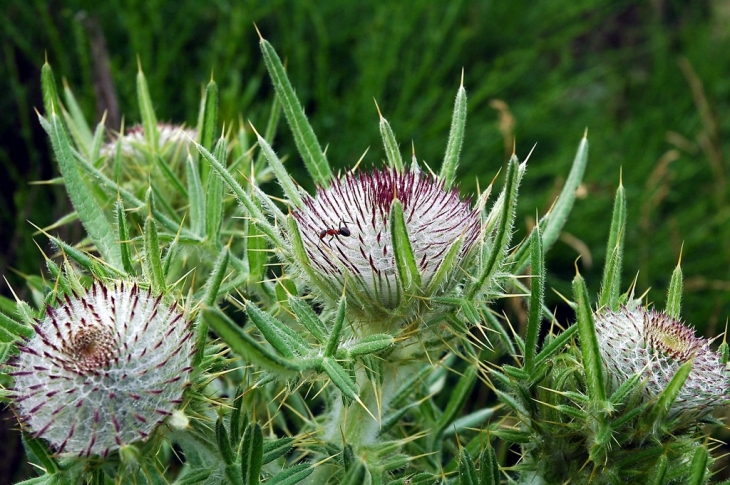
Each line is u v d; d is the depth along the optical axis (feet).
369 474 0.93
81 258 0.92
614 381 0.92
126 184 1.24
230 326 0.73
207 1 2.53
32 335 0.88
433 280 0.90
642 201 2.57
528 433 0.96
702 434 0.94
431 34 2.65
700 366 0.90
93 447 0.82
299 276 0.94
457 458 1.04
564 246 2.41
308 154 1.08
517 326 1.81
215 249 1.08
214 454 0.88
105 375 0.82
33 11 2.29
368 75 2.44
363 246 0.91
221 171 0.91
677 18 4.03
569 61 3.07
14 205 2.10
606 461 0.90
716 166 2.64
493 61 2.92
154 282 0.89
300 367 0.80
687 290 2.37
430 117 2.63
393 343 0.88
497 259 0.88
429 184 0.95
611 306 0.99
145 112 1.23
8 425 1.57
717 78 3.43
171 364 0.84
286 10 2.64
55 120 1.00
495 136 2.56
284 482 0.88
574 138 2.87
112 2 2.35
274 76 1.07
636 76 3.57
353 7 2.76
